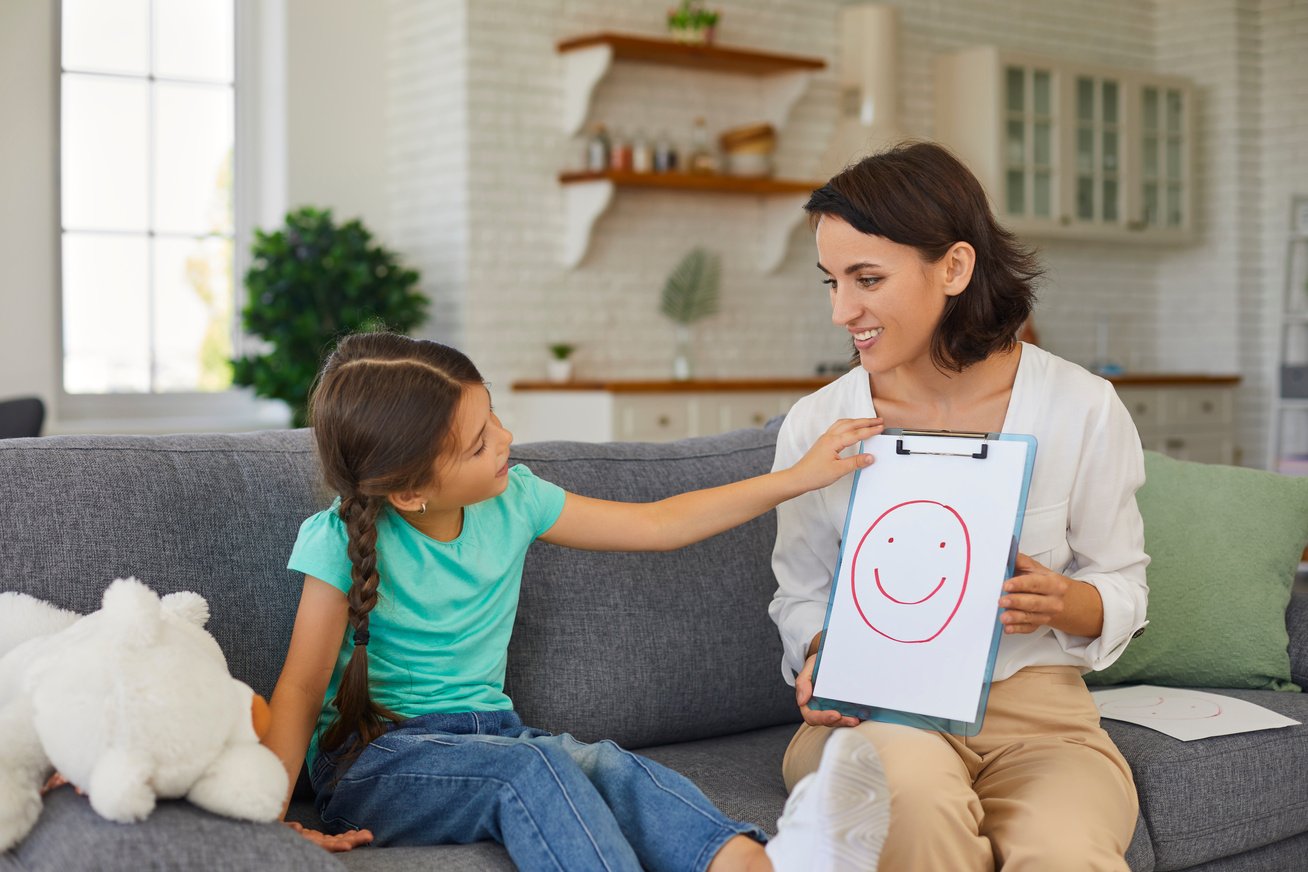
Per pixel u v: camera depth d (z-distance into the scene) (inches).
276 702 55.7
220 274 193.2
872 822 46.6
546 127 193.0
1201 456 242.5
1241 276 254.1
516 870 52.0
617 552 71.5
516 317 192.1
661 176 192.9
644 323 206.1
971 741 60.2
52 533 57.8
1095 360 256.4
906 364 62.6
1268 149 254.4
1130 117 241.8
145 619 46.1
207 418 190.9
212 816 45.2
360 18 196.5
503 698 61.9
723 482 77.1
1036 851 52.3
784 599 65.4
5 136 169.6
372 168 198.8
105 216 183.6
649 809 52.1
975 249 59.0
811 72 208.2
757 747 71.8
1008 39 241.8
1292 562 82.2
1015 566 57.6
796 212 213.2
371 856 51.8
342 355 58.5
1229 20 251.8
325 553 57.2
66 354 181.5
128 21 184.1
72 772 44.4
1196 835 65.1
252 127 194.1
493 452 58.6
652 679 70.2
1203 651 78.7
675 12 200.4
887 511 60.2
